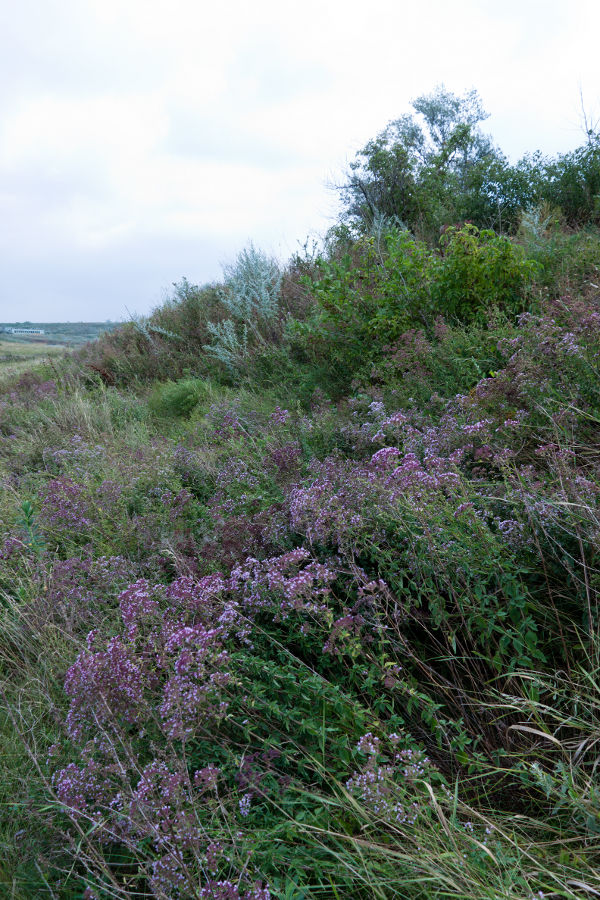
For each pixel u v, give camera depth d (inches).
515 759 84.8
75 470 225.1
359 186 556.7
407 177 542.9
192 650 84.4
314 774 82.8
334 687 85.0
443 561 97.0
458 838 70.8
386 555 102.7
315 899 68.5
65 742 93.5
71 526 166.1
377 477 115.7
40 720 101.9
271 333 368.2
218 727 87.4
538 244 290.0
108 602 127.8
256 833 71.3
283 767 84.3
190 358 409.4
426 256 245.6
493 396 145.6
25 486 223.9
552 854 70.7
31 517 155.3
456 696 94.1
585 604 91.4
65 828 80.8
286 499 132.7
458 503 105.0
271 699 90.5
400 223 484.7
